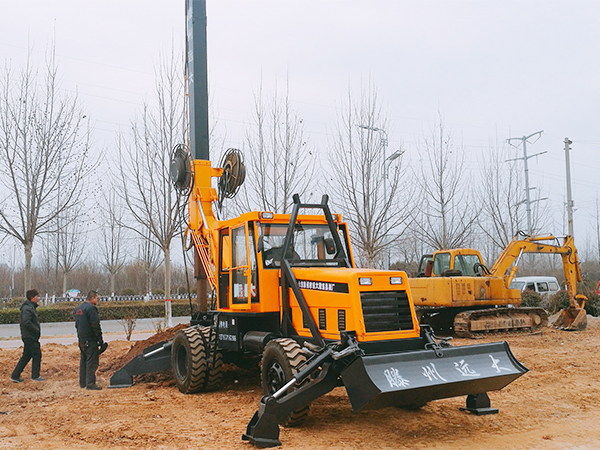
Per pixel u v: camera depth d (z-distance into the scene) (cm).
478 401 718
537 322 1711
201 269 1048
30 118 1683
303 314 712
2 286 4497
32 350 1004
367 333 636
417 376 582
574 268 1758
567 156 2692
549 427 659
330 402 777
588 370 1016
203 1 1116
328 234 834
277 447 574
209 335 880
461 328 1565
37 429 658
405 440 602
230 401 804
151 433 625
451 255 1770
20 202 1691
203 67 1098
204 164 1056
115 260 3597
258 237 780
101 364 1141
